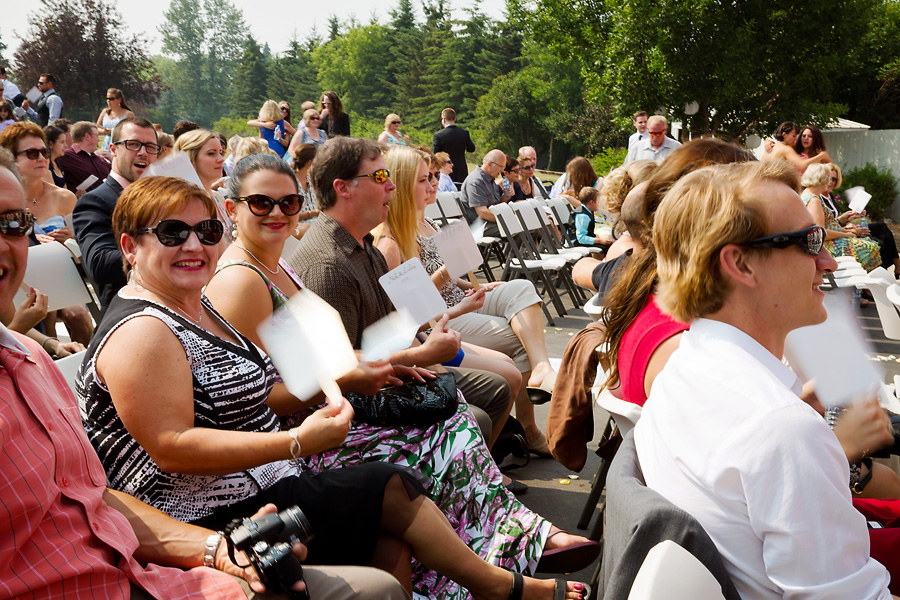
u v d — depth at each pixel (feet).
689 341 5.15
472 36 258.98
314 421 5.98
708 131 68.74
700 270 4.98
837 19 64.08
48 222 16.37
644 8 64.44
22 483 5.00
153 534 5.96
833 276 22.90
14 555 4.94
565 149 207.72
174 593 5.52
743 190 4.87
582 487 12.42
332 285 9.25
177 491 6.44
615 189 14.79
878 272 14.94
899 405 9.85
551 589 7.42
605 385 8.40
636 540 4.64
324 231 9.71
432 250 14.10
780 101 67.10
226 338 7.27
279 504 6.89
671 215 5.17
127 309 6.34
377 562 6.99
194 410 6.43
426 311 9.12
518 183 36.17
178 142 15.57
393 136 44.83
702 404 4.77
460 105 257.75
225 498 6.63
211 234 6.77
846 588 4.39
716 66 64.54
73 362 7.80
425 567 8.20
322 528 6.89
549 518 11.32
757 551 4.67
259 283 8.21
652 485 5.31
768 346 5.08
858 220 27.27
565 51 71.92
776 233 4.79
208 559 5.86
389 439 8.75
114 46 155.74
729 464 4.54
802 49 65.21
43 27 149.79
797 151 33.42
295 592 5.42
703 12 62.75
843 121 78.23
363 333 9.12
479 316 14.34
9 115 29.66
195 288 6.70
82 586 5.13
